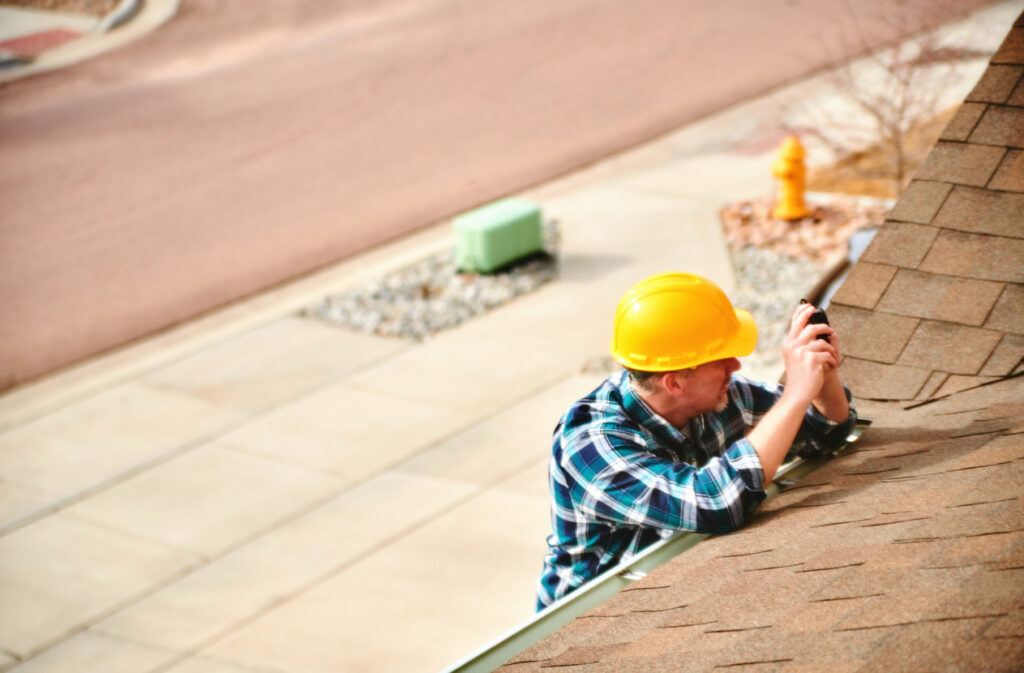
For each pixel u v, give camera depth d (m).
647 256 11.85
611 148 15.18
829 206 12.54
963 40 16.25
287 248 13.14
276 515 8.00
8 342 11.52
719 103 16.28
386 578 7.16
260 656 6.57
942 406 2.86
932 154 3.36
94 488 8.62
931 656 1.73
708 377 2.70
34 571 7.64
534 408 9.09
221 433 9.23
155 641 6.81
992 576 1.89
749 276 11.12
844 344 3.18
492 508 7.80
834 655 1.86
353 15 23.23
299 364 10.31
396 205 14.05
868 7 19.55
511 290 11.35
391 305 11.33
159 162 16.45
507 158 15.19
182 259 13.17
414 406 9.33
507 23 21.53
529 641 2.51
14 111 19.36
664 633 2.24
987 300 3.03
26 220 14.84
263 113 18.08
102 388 10.27
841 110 15.13
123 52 22.17
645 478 2.65
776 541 2.45
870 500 2.47
